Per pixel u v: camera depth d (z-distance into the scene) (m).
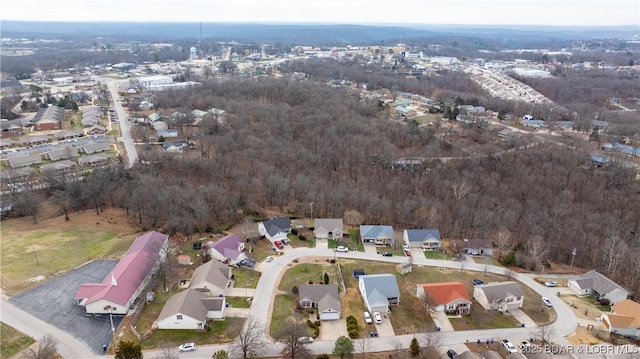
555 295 80.44
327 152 139.62
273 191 113.06
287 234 96.94
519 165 140.12
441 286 74.62
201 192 106.75
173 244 91.31
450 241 100.00
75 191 108.88
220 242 86.81
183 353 61.06
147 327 66.12
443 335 67.31
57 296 73.44
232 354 61.12
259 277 80.56
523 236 103.56
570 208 115.81
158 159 129.88
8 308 69.75
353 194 111.56
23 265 82.56
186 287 76.62
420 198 113.62
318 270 83.94
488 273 86.88
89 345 62.38
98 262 84.75
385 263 88.19
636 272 87.38
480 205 114.81
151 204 103.19
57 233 96.38
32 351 58.53
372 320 69.69
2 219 102.81
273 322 68.25
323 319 69.69
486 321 71.19
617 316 70.00
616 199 122.38
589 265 94.50
